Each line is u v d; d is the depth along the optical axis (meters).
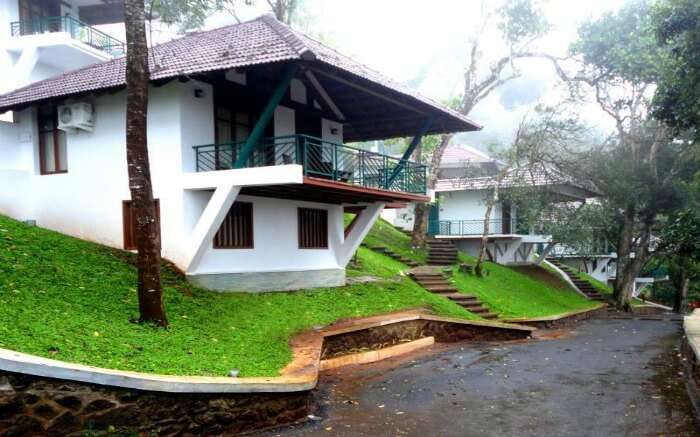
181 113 12.29
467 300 19.97
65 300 8.72
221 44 12.94
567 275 35.50
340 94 15.59
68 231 14.12
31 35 20.42
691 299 47.59
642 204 28.12
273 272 14.55
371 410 7.97
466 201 32.91
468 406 8.20
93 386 5.74
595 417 7.58
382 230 29.61
